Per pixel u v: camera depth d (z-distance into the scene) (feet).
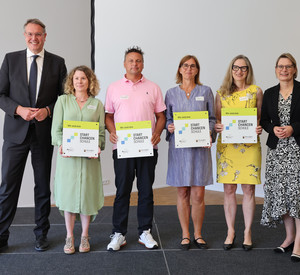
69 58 17.16
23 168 9.70
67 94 9.34
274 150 9.12
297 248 8.96
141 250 9.63
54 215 13.34
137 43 17.65
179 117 9.32
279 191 8.94
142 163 9.57
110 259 8.99
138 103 9.39
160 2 17.89
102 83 17.21
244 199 9.81
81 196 9.04
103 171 18.16
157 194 18.10
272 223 9.50
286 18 16.87
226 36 18.02
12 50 15.69
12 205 9.56
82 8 17.52
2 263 8.70
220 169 9.79
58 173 9.24
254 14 17.43
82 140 8.94
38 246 9.48
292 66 8.87
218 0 18.03
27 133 9.34
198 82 9.86
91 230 11.45
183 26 18.34
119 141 9.25
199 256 9.23
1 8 15.35
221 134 9.56
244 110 9.31
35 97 9.33
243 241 10.42
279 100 9.11
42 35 9.25
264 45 17.37
